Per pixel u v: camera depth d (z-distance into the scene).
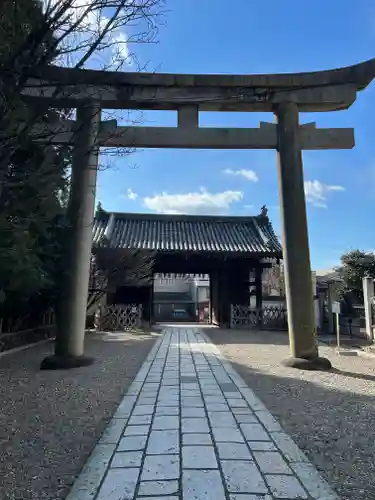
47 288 8.91
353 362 8.65
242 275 19.38
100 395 5.72
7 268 5.73
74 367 7.79
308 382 6.54
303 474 3.13
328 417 4.63
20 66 4.03
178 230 20.72
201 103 8.20
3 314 9.51
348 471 3.19
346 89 8.21
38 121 4.73
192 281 36.03
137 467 3.26
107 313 17.61
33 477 3.12
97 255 16.22
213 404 5.24
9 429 4.25
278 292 27.66
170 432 4.13
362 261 16.58
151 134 8.23
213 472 3.17
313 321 8.01
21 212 4.85
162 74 7.95
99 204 21.36
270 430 4.18
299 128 8.32
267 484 2.96
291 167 8.16
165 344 12.23
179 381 6.72
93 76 5.12
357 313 15.57
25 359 9.07
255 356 9.59
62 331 7.97
